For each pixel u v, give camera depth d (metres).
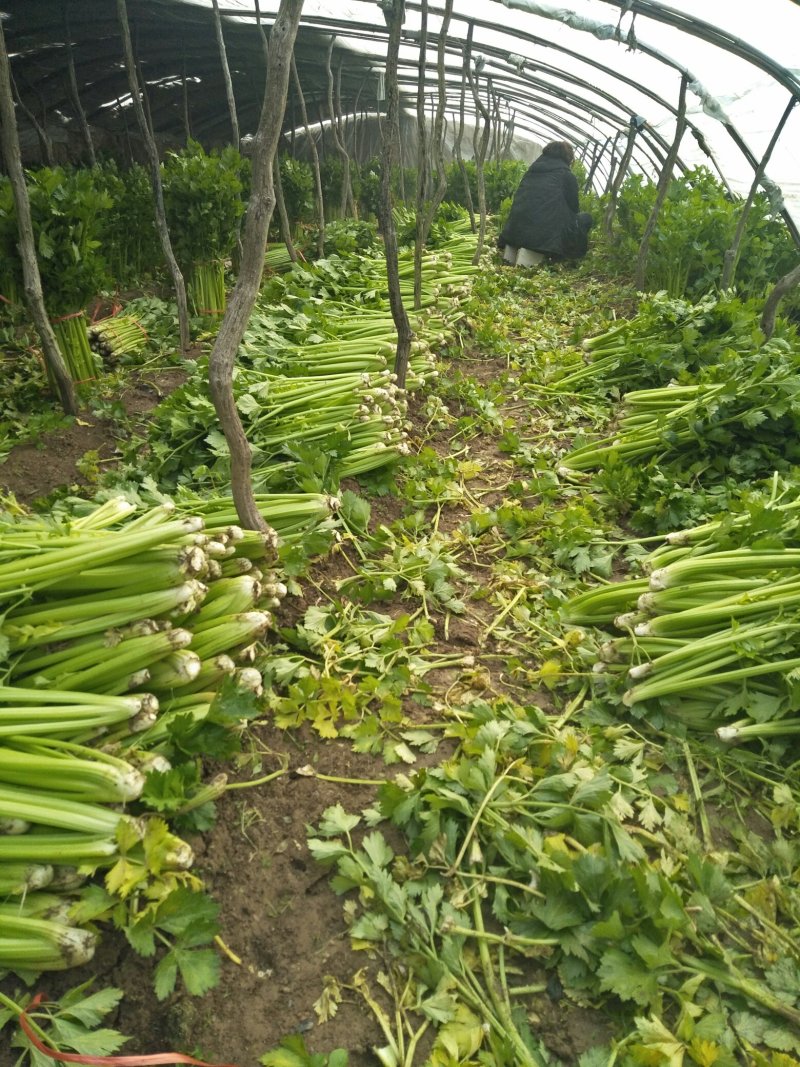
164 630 2.49
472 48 10.68
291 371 5.45
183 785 2.23
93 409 5.54
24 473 4.68
